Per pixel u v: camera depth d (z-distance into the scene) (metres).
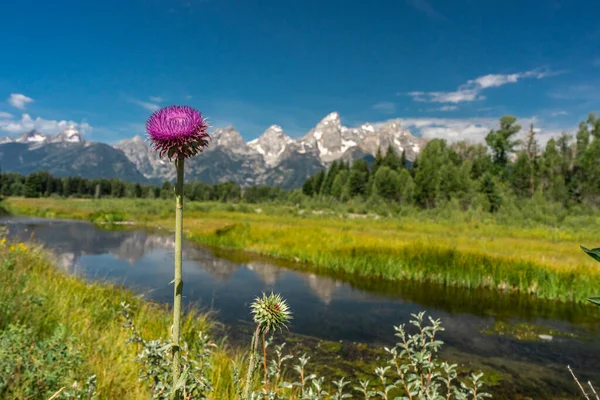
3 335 3.47
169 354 2.36
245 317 9.61
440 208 45.41
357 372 6.50
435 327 3.03
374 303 11.50
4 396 2.65
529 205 44.44
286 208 58.94
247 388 1.78
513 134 77.31
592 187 58.03
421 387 2.84
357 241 21.62
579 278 12.73
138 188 146.12
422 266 15.09
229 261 18.00
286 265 17.34
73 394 2.69
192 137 1.53
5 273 5.70
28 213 47.78
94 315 6.53
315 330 8.92
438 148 61.69
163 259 17.98
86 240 24.06
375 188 66.44
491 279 13.69
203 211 55.41
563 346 8.16
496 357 7.49
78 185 141.00
